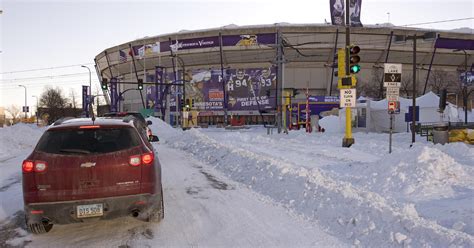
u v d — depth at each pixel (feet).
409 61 268.82
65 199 14.83
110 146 15.80
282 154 45.80
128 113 46.73
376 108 114.62
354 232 16.15
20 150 58.13
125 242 15.88
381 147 52.03
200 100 264.31
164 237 16.46
